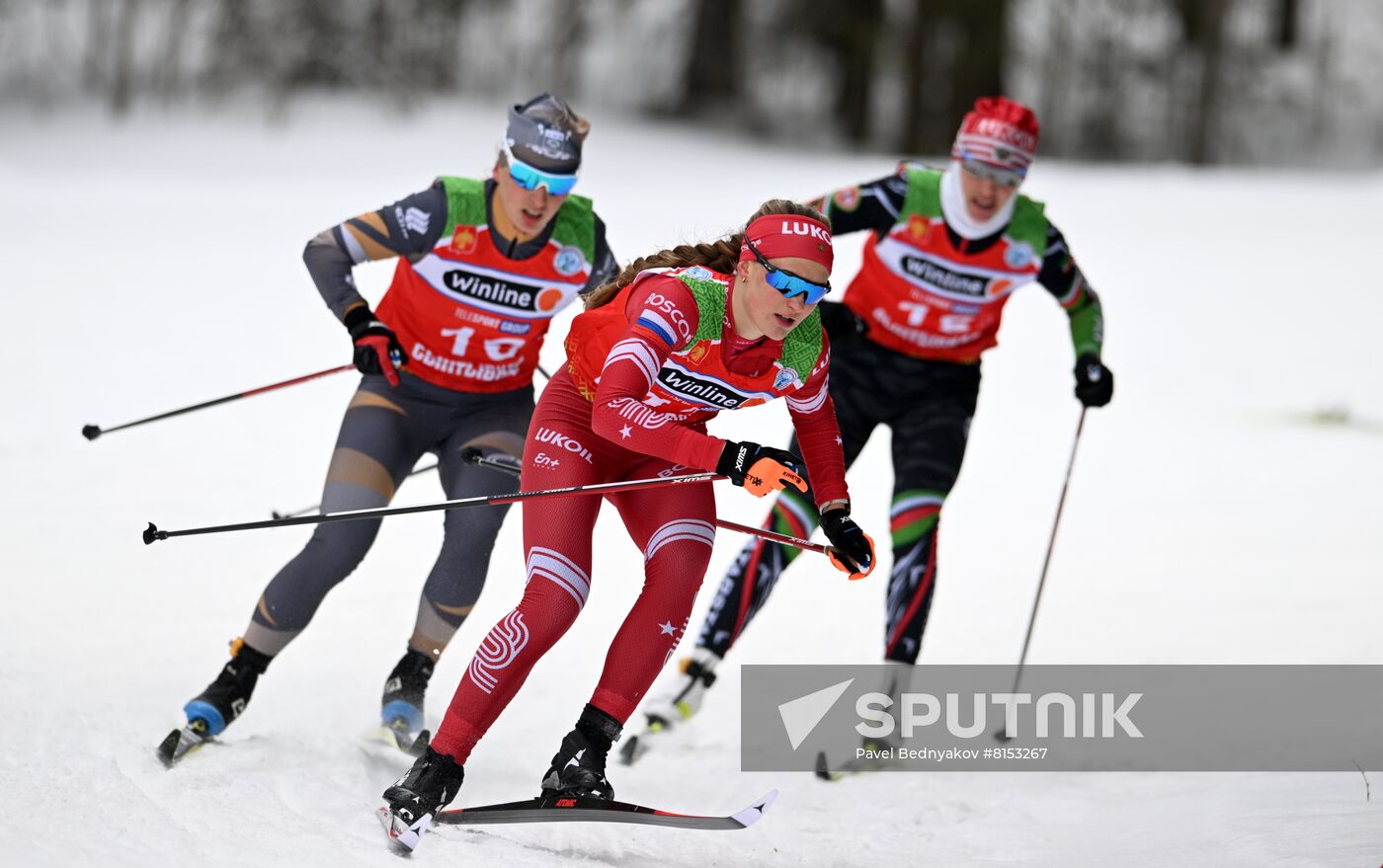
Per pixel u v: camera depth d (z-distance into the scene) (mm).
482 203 13789
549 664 17594
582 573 11516
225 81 112375
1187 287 52094
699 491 11875
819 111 135750
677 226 58312
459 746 11102
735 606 15898
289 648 17281
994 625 19719
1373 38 160375
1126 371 39312
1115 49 140625
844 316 16531
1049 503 26734
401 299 14336
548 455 11992
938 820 13000
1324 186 86688
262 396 32750
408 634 18109
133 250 54438
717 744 15648
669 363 11586
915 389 16781
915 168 16750
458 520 13930
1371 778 13055
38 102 109688
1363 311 48156
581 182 84938
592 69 139125
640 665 11242
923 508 16172
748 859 11477
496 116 120562
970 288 16453
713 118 129875
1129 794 13680
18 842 9891
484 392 14602
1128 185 83000
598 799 10906
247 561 20484
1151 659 18109
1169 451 30844
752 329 11375
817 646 19047
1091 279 53312
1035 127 16031
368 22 117562
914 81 122938
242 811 11398
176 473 25641
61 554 20172
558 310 14438
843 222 16469
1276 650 18234
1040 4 142875
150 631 17109
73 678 14852
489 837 11367
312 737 14023
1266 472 29109
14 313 41281
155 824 10797
